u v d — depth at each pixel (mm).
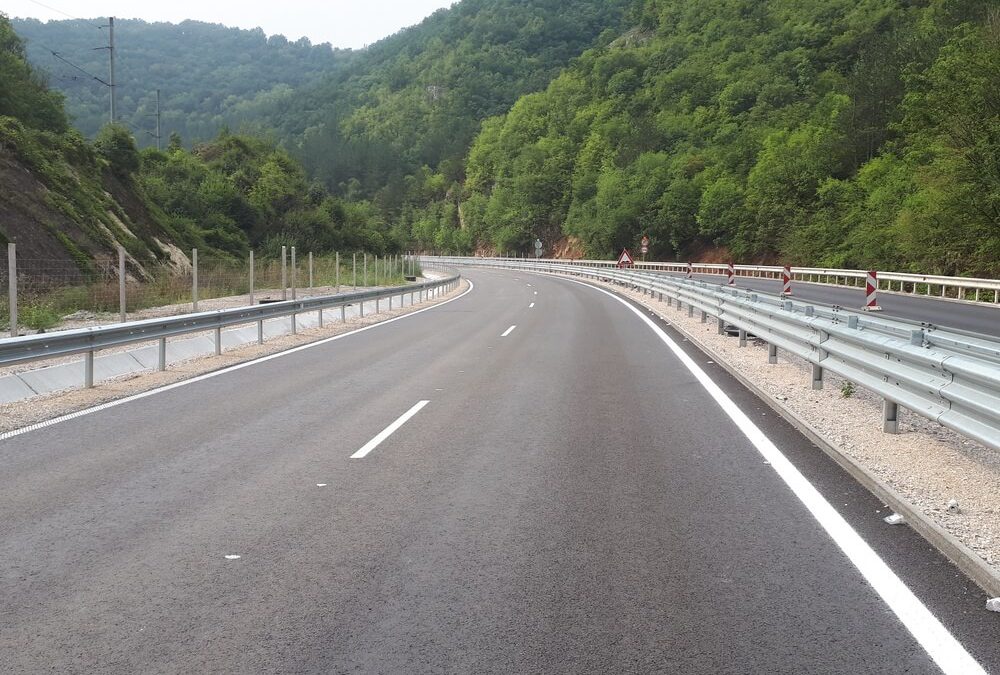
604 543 4938
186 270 38156
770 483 6297
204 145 74250
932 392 6676
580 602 4055
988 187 36594
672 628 3752
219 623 3836
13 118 31625
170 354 14539
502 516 5500
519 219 117562
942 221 38156
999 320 21078
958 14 61438
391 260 61531
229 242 51281
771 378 11523
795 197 65812
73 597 4160
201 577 4422
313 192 72250
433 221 150750
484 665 3412
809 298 30094
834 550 4785
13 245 12352
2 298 20016
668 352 15242
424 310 27734
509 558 4688
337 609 3986
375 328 20734
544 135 137500
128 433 8281
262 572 4488
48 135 34312
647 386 11227
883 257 46500
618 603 4039
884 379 8078
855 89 68500
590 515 5508
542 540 4996
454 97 198500
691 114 105188
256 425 8672
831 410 9148
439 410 9523
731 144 85562
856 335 8680
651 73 128000
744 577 4371
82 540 5043
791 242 61625
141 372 12969
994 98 37000
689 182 82125
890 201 48656
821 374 10547
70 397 10477
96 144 40719
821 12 108750
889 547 4836
